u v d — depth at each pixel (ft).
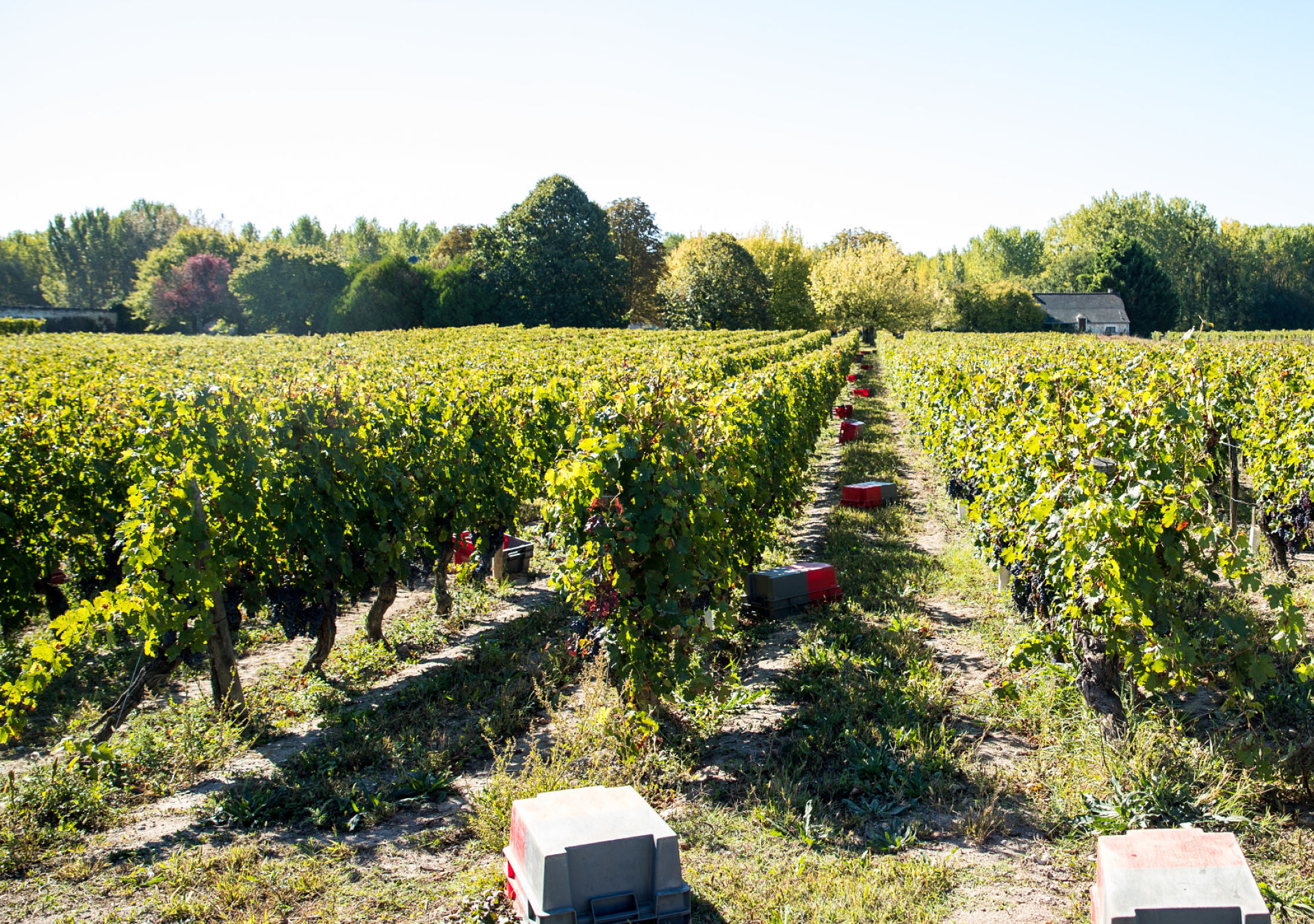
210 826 15.33
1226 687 19.11
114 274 376.68
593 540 18.33
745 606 26.45
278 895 12.85
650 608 17.75
